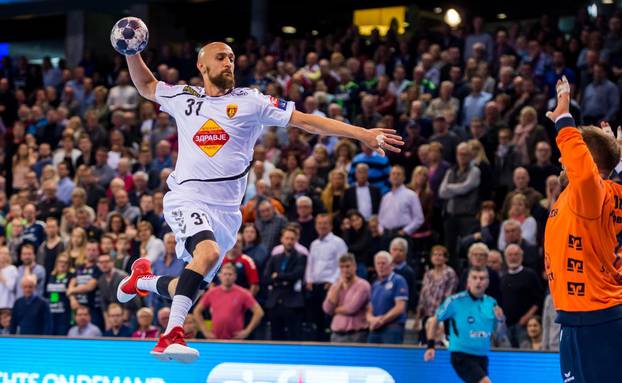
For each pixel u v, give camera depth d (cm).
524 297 1530
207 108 820
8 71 3102
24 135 2541
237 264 1667
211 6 3372
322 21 3262
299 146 2119
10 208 2136
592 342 754
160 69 2741
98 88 2638
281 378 1304
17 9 3438
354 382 1291
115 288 1727
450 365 1293
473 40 2541
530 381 1266
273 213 1798
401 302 1519
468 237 1731
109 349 1349
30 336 1375
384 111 2250
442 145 2003
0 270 1822
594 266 755
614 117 2128
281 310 1648
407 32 3097
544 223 1717
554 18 2967
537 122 2030
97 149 2323
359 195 1859
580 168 738
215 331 1570
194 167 816
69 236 1986
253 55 2780
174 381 1327
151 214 1909
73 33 3403
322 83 2369
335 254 1677
